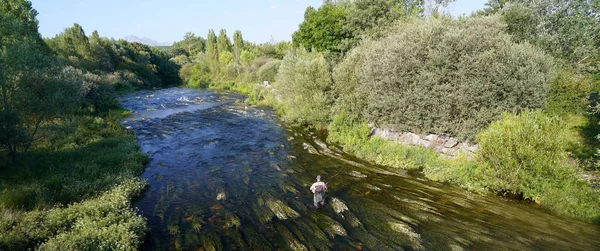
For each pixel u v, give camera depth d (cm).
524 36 2292
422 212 1249
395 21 3156
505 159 1370
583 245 980
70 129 2031
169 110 3850
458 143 1792
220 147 2231
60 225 1026
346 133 2325
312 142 2356
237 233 1101
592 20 2083
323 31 3975
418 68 1931
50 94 1617
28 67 1544
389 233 1096
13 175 1375
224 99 4991
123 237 974
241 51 8181
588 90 1664
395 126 2059
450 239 1047
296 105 2850
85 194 1288
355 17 3650
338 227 1130
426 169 1716
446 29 1912
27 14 3772
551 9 2319
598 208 1154
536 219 1166
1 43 1677
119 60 7981
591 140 1712
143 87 7550
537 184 1307
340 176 1675
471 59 1688
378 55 2212
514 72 1620
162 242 1048
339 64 2658
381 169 1769
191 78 9312
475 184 1488
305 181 1608
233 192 1472
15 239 903
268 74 5988
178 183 1584
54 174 1445
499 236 1057
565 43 2144
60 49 5672
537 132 1319
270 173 1727
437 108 1831
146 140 2400
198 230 1120
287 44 7475
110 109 3372
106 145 2050
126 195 1319
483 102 1678
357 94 2309
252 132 2686
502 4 3028
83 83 2980
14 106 1496
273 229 1132
